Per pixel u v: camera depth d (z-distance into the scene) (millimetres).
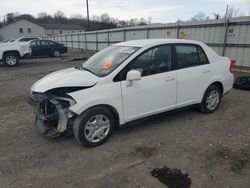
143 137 4023
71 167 3189
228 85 5270
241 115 5023
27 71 12211
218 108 5461
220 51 11055
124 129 4332
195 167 3137
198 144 3766
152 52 4035
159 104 4184
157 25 14680
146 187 2756
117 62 3857
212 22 11102
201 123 4598
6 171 3115
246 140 3896
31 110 5645
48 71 12016
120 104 3744
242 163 3219
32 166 3225
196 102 4770
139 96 3900
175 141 3871
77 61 16812
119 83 3689
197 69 4602
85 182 2873
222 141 3865
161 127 4422
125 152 3549
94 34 25016
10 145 3832
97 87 3527
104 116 3680
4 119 5055
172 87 4254
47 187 2795
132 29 17672
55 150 3643
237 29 10133
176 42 4371
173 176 2955
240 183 2809
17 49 14406
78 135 3531
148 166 3180
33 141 3959
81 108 3402
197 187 2744
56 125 3746
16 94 7262
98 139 3723
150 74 4000
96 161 3322
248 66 9977
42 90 3584
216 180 2865
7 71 12383
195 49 4648
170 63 4254
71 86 3451
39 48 19547
